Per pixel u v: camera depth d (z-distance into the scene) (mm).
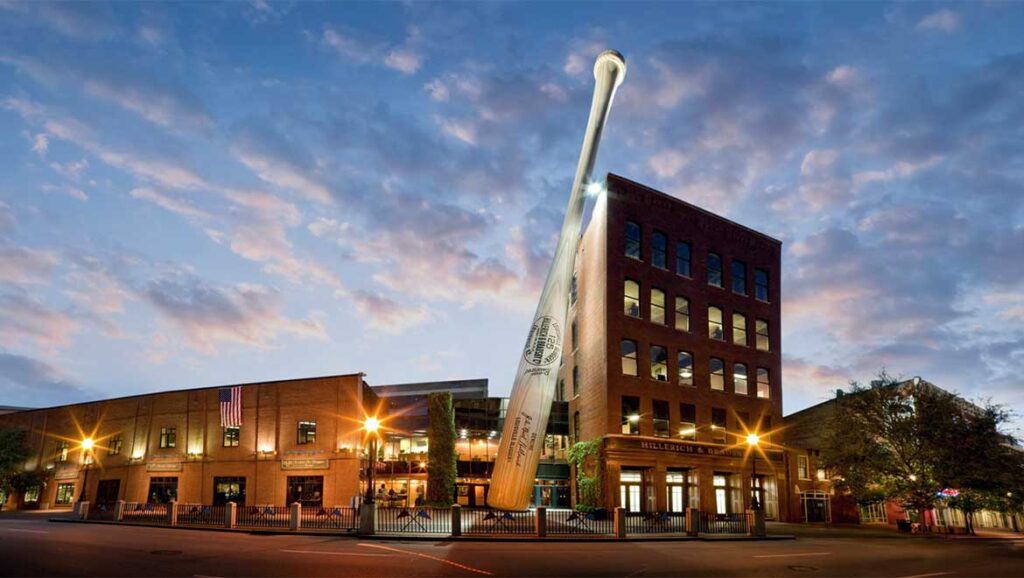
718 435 49062
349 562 19125
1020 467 44469
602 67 41312
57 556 19219
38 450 61219
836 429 49594
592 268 50031
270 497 48844
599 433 45469
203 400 53188
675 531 33469
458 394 79062
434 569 18312
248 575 16484
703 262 51562
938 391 48625
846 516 54938
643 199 49000
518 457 37812
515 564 19859
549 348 39406
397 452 52469
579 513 34344
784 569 20375
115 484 55438
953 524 63812
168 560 18938
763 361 53375
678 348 48406
